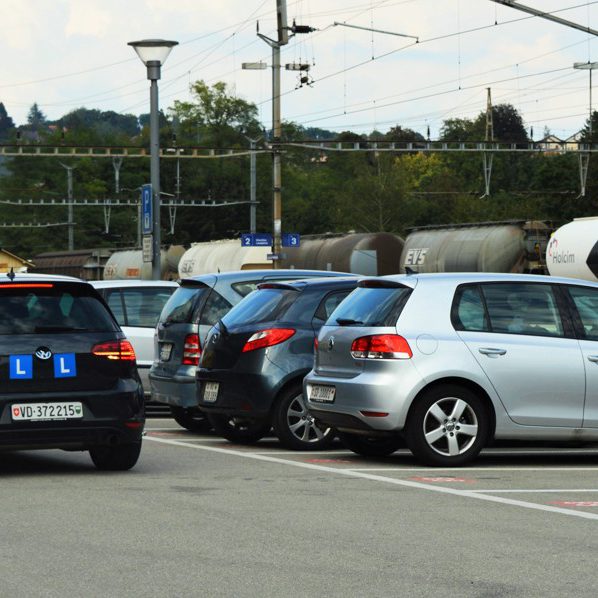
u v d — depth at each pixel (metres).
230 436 28.11
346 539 15.09
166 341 29.72
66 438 21.20
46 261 160.38
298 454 25.36
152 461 23.92
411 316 22.92
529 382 23.11
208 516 16.84
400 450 26.50
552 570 13.25
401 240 97.56
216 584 12.54
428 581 12.68
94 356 21.53
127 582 12.66
